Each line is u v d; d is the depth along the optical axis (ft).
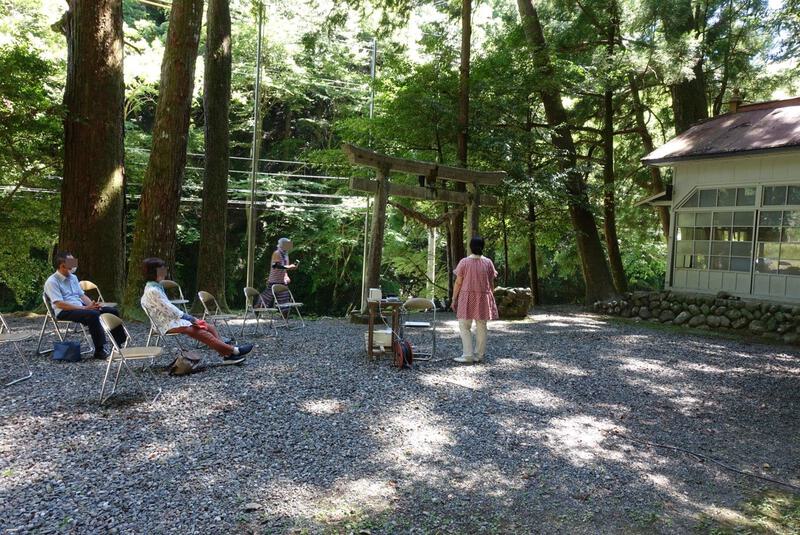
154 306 18.66
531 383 19.52
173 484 10.86
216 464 11.82
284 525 9.67
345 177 50.83
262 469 11.73
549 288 79.46
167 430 13.57
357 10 45.27
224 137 37.70
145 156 53.11
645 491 11.79
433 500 10.85
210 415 14.70
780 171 33.40
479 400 17.17
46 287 20.47
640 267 74.18
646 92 54.49
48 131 30.94
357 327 30.53
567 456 13.35
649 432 15.39
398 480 11.60
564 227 49.03
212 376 18.48
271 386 17.52
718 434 15.53
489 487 11.54
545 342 28.02
